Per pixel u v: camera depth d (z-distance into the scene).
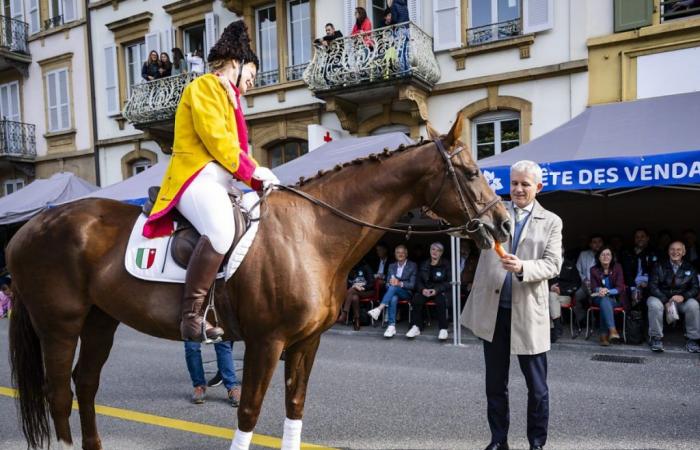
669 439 3.70
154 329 2.86
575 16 9.34
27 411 3.18
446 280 7.88
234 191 2.83
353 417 4.26
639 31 8.74
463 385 5.14
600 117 8.02
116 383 5.54
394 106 11.12
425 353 6.73
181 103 2.72
